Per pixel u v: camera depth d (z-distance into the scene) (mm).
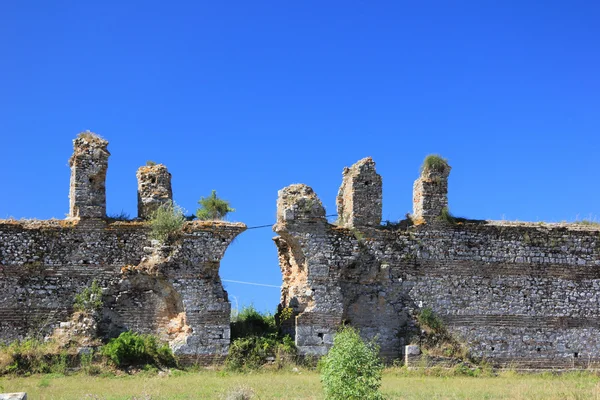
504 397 37969
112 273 47344
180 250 47719
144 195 49281
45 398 35344
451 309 51031
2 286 46031
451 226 51781
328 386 34000
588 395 37812
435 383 43531
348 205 51781
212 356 47250
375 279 50625
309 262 49531
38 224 47156
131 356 45344
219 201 51656
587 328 52281
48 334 46062
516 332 51438
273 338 48938
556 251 52625
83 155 48031
